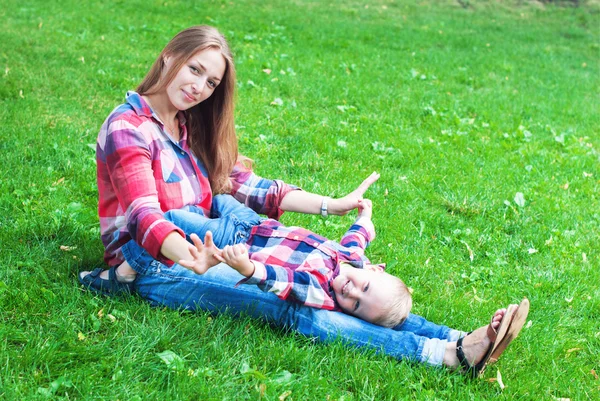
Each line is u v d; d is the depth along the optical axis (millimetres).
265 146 5730
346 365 2881
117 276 3145
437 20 14367
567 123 8062
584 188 5840
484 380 2943
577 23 15219
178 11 11438
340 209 3559
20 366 2592
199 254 2637
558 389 3006
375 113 7332
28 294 3086
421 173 5648
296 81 7961
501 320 2811
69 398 2496
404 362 2934
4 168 4543
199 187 3293
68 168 4730
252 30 10852
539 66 11273
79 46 8141
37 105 5945
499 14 15586
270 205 3590
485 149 6496
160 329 2928
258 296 3029
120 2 11312
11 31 8281
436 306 3598
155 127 3111
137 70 7559
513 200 5234
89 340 2836
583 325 3635
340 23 12609
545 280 4090
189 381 2617
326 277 3029
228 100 3285
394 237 4418
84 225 3891
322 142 5984
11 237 3633
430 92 8406
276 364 2852
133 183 2873
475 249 4441
